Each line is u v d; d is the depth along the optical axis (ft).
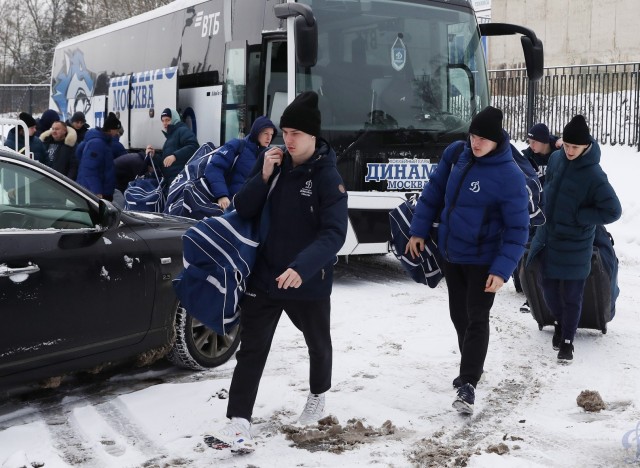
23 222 15.84
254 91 32.96
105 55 49.01
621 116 53.83
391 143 30.50
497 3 77.05
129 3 116.47
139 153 39.83
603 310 21.25
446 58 32.17
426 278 17.90
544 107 57.93
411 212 17.89
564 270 19.88
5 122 28.96
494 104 60.64
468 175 16.38
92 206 17.01
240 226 14.35
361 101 30.25
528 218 16.28
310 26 27.12
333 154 14.52
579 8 71.72
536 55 33.58
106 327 16.80
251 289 14.49
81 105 52.31
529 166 18.29
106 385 18.42
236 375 14.49
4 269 14.93
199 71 37.63
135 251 17.49
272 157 14.21
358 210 29.73
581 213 19.57
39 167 16.28
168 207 28.84
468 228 16.39
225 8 35.60
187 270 14.37
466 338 16.49
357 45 30.48
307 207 14.17
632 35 68.80
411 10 31.58
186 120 38.68
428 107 31.48
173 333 18.60
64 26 154.81
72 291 16.05
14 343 15.12
